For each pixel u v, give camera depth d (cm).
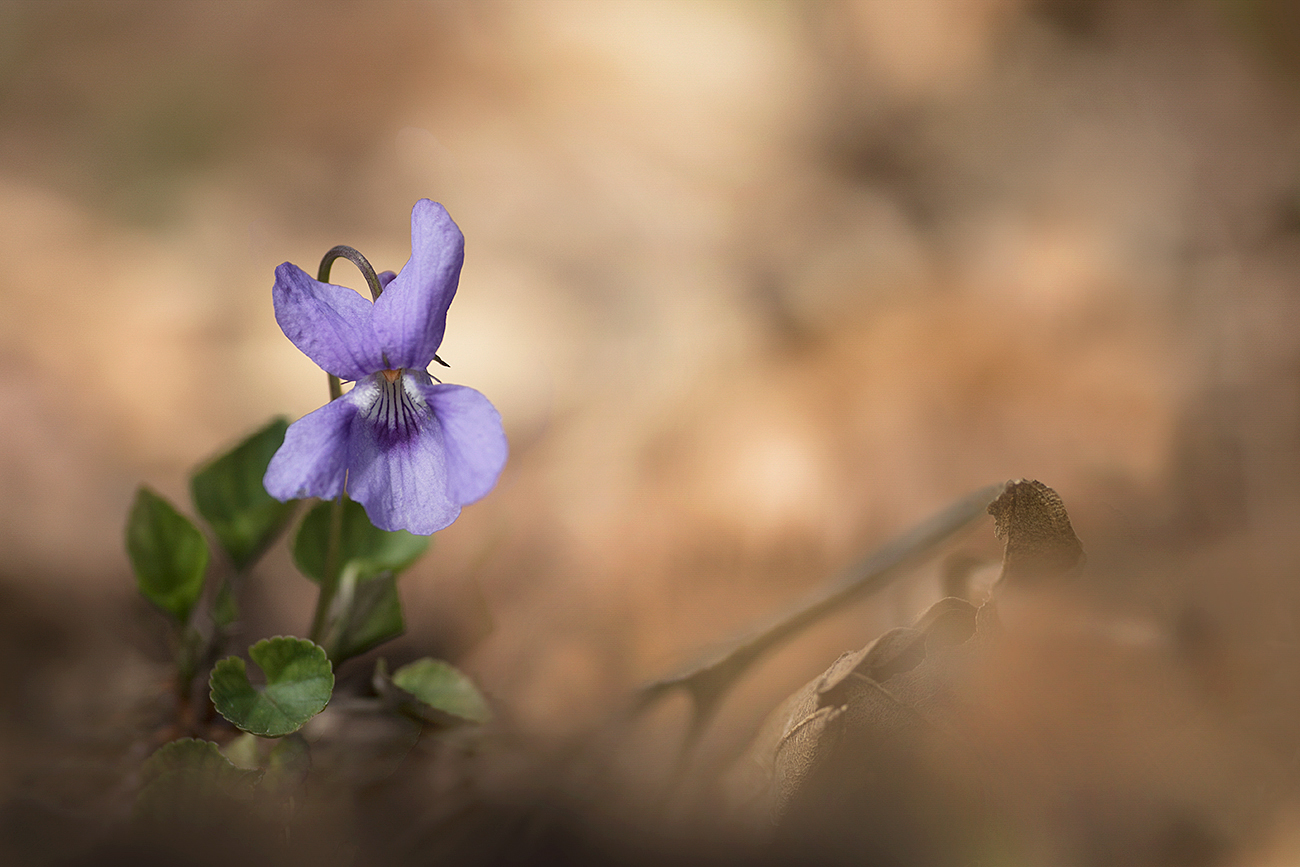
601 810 24
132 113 41
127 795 25
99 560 27
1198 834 24
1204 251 33
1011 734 24
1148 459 28
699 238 37
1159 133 40
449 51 47
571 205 38
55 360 30
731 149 43
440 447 24
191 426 29
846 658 24
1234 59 42
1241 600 26
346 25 47
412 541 26
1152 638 25
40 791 25
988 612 24
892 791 24
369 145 41
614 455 29
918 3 49
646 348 31
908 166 41
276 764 24
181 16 48
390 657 26
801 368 30
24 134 39
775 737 24
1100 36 46
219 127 41
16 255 32
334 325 24
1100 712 24
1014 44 46
